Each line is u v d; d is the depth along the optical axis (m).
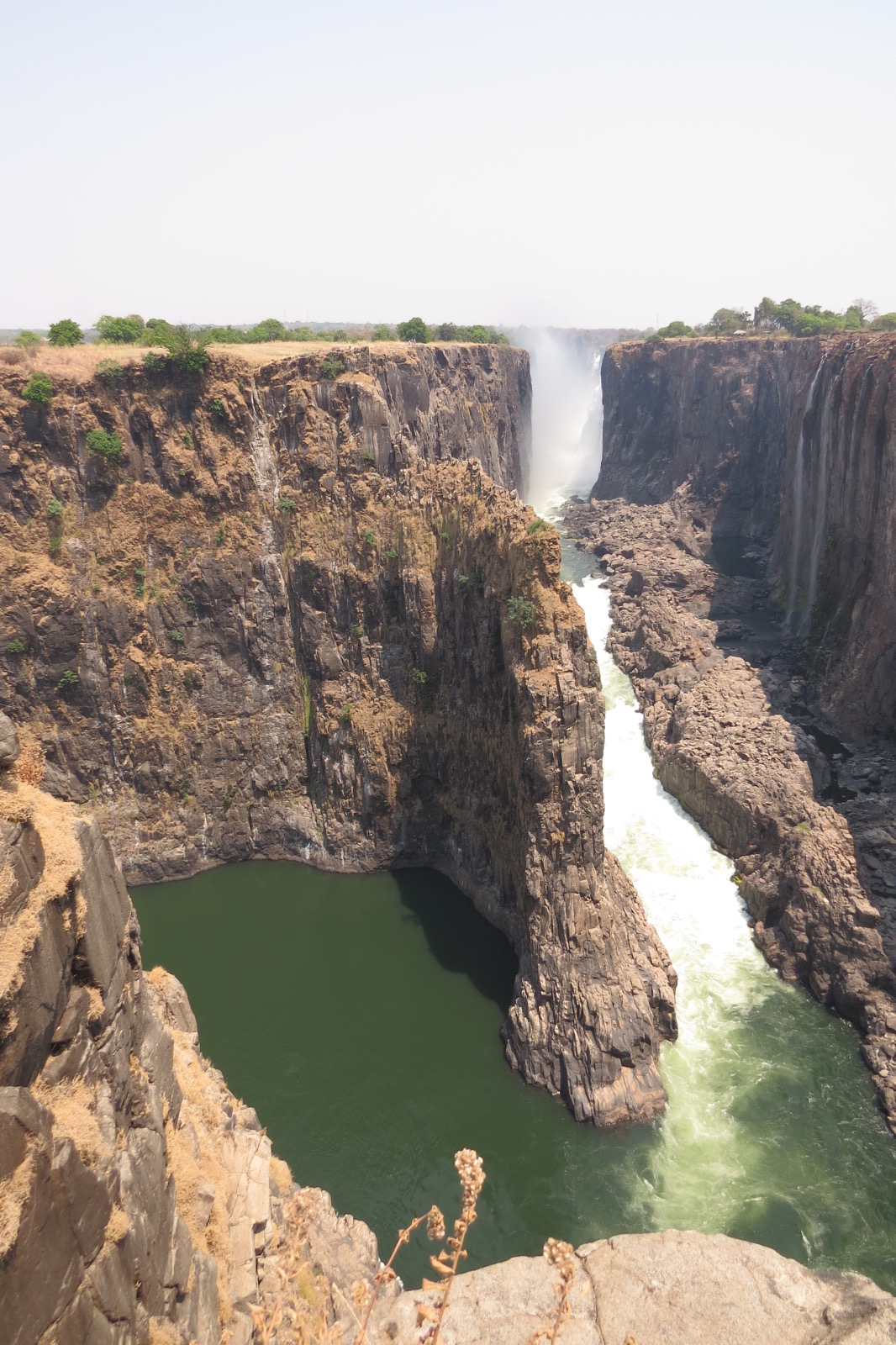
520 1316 25.52
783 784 74.31
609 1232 45.91
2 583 74.25
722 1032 58.47
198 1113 28.81
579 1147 51.03
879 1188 47.34
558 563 59.41
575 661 56.94
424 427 93.50
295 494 78.19
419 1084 55.94
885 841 68.00
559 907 57.31
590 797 57.00
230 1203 26.47
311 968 66.88
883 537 90.00
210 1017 62.12
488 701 68.06
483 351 129.50
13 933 16.69
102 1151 17.42
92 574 76.56
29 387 72.88
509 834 66.56
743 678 96.12
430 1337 15.76
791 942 63.66
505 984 64.19
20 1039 16.30
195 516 78.19
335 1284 29.59
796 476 123.19
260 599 79.12
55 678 76.50
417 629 74.25
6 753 19.70
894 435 87.19
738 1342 24.11
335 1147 51.53
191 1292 21.03
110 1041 20.12
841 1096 53.22
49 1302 14.52
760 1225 45.50
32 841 18.05
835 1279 26.16
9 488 74.62
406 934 70.25
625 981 56.56
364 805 77.62
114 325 90.50
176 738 78.69
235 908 74.88
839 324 161.75
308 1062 57.88
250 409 78.69
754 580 134.00
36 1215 14.38
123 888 22.73
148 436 77.12
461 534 70.56
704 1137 51.06
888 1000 57.50
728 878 72.94
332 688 77.94
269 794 80.69
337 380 77.94
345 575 76.81
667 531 152.25
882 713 87.00
